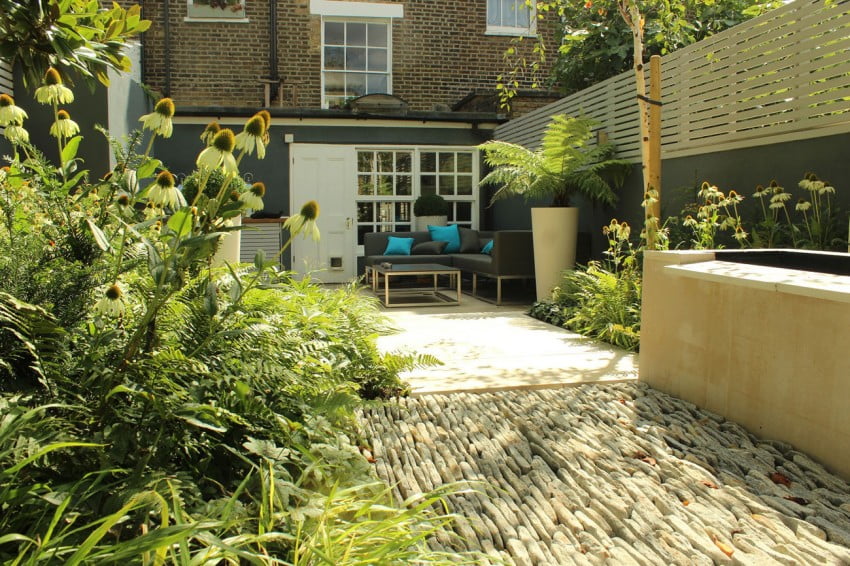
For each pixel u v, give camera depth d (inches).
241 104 389.1
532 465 87.6
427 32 408.5
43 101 79.3
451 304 285.9
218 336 69.5
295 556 51.7
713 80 206.8
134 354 66.8
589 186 253.0
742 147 196.5
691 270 107.5
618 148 261.7
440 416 109.1
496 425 104.7
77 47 105.3
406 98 408.5
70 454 56.4
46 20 100.7
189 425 66.3
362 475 75.2
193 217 67.3
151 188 69.4
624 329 175.9
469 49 412.5
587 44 353.1
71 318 69.8
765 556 63.4
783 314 94.0
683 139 223.0
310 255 376.8
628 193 259.1
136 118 314.5
